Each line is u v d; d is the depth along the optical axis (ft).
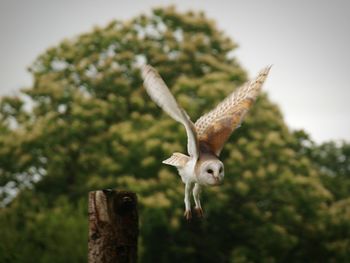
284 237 109.91
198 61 122.42
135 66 124.88
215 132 33.86
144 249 101.40
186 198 33.42
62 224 83.76
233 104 34.96
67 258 81.51
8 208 104.88
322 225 115.14
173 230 103.04
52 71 128.47
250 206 112.47
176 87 111.55
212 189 106.32
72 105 118.62
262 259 109.70
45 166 118.52
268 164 112.78
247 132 116.67
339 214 116.67
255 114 118.01
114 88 121.19
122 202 31.09
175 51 124.16
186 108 104.94
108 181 108.37
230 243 116.88
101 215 31.01
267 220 113.39
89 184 108.68
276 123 117.70
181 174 33.37
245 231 113.39
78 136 115.85
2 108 128.77
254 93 34.76
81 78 124.16
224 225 115.65
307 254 118.73
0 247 82.43
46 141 115.34
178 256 113.91
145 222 102.22
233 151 110.01
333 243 115.44
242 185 106.93
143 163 104.78
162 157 107.76
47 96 123.03
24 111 128.98
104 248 30.89
